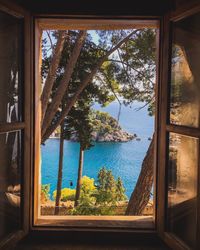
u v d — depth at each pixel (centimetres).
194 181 163
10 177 187
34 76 200
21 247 191
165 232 186
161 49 195
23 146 184
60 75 750
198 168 149
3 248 159
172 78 184
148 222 211
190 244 165
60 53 664
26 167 187
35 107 202
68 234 199
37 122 207
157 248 193
